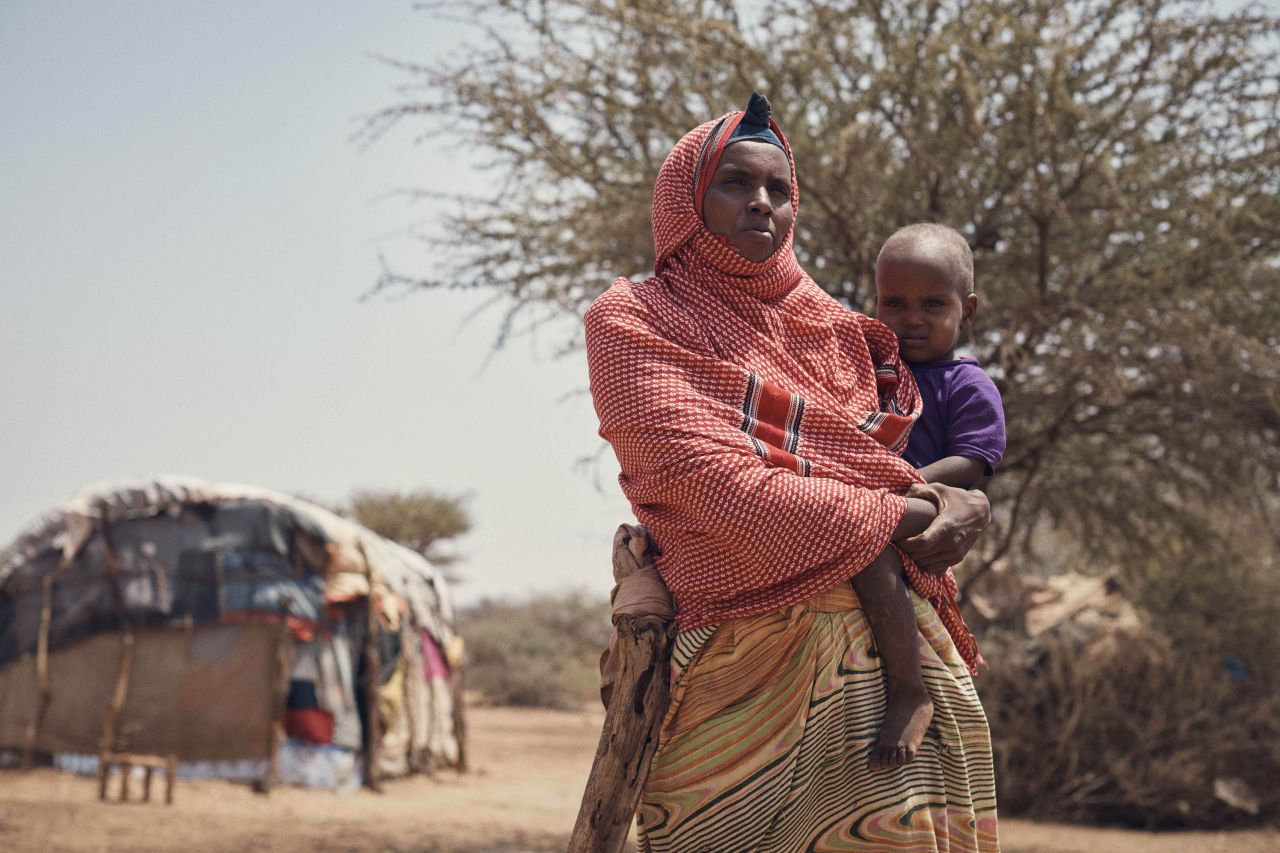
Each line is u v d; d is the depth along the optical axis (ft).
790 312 8.11
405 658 54.80
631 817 7.59
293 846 34.50
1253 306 30.55
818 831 7.68
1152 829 40.40
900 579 7.77
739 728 7.57
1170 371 28.68
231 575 47.21
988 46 27.81
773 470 7.21
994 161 28.37
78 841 33.50
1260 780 41.50
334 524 50.75
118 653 46.32
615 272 30.99
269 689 47.14
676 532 7.56
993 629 44.55
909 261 8.86
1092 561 38.45
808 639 7.55
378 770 49.83
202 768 46.50
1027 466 33.17
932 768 7.79
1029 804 42.34
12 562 46.52
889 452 7.72
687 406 7.36
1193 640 43.52
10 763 45.44
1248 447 31.37
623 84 30.14
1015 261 29.53
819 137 28.76
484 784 54.39
